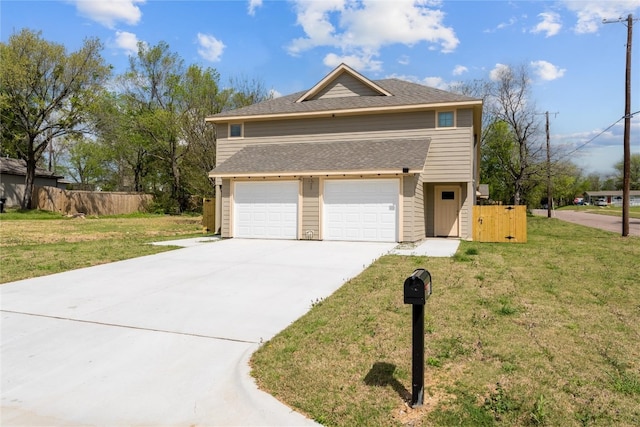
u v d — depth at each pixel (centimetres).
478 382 351
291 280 794
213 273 861
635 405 310
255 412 315
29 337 485
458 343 441
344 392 338
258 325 526
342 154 1527
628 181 1786
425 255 1099
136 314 573
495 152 3678
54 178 3900
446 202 1702
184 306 614
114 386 364
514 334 470
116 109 3709
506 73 3284
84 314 573
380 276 810
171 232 1964
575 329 489
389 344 441
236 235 1559
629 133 1780
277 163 1523
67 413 321
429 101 1570
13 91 2895
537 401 312
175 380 374
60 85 3047
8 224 2384
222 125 1848
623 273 850
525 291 684
